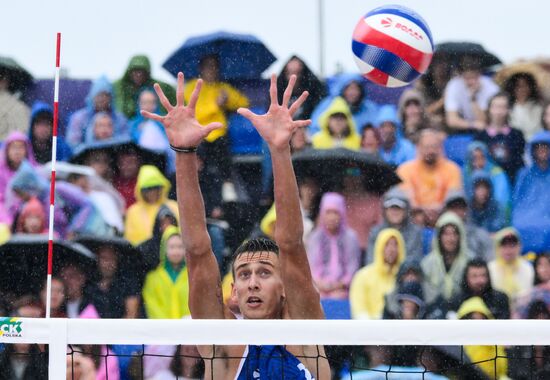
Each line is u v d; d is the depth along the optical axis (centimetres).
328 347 2141
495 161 2520
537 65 2625
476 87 2598
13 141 2509
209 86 2611
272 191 2505
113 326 984
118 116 2583
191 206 1070
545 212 2456
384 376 2120
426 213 2436
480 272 2298
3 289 2298
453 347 2112
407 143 2539
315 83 2609
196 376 2158
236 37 2638
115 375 2116
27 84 2625
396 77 1764
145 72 2608
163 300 2322
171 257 2338
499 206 2467
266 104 2627
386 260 2344
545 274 2347
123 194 2498
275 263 1064
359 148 2547
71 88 2636
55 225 2428
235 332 961
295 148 2542
